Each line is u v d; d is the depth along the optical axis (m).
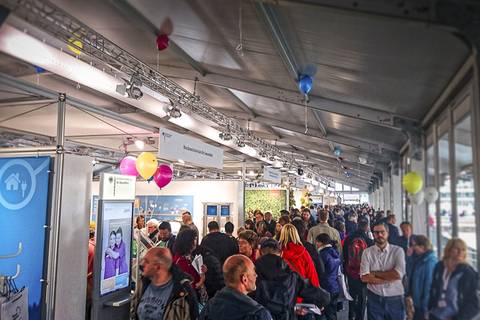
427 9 1.67
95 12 3.61
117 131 6.99
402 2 1.69
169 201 10.16
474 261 1.79
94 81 3.93
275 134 8.79
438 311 1.98
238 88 4.77
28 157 3.79
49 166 3.70
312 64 3.28
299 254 3.78
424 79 2.52
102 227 4.05
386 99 3.35
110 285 4.15
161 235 5.57
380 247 2.77
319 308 3.32
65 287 3.69
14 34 2.85
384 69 2.73
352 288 4.76
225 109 7.14
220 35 3.39
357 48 2.57
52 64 3.33
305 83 3.54
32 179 3.75
